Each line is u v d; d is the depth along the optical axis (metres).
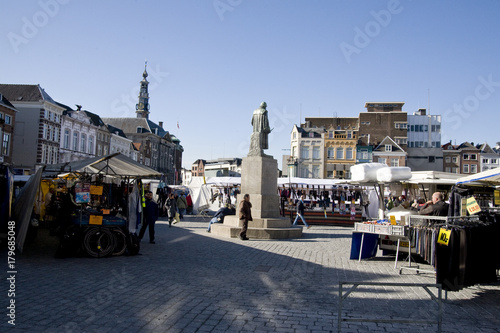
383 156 71.06
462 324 5.43
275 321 5.33
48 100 49.62
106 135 66.00
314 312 5.77
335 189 25.00
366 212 24.02
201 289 6.96
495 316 5.82
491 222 7.57
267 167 16.17
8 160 42.00
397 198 24.34
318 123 78.69
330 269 9.20
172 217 19.27
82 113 57.59
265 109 16.73
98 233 9.99
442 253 6.59
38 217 16.22
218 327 5.04
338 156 72.19
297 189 27.05
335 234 17.97
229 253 11.12
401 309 6.04
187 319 5.32
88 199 9.95
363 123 74.38
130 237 10.45
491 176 8.01
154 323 5.13
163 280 7.57
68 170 10.42
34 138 47.25
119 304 5.93
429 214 9.84
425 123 75.94
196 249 11.77
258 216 15.66
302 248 12.66
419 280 8.18
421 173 19.23
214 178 30.34
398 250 9.69
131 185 13.24
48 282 7.16
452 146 77.94
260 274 8.38
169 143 104.75
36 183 9.40
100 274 7.97
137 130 90.38
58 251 9.70
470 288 7.59
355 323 5.36
